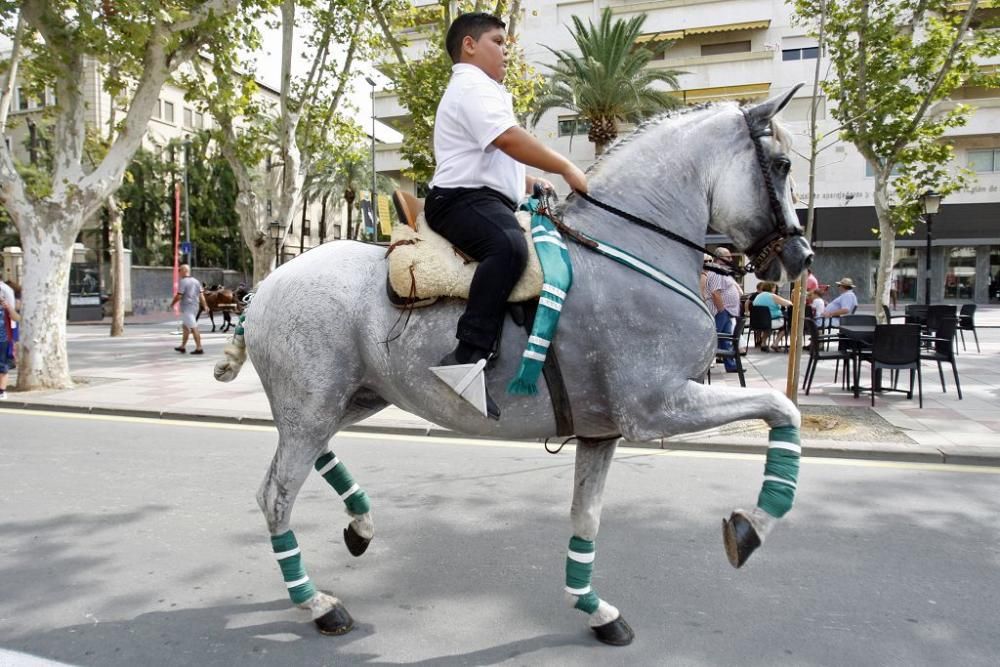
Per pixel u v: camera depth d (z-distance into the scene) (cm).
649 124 304
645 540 451
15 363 1236
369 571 404
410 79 1431
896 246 3275
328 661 304
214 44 1164
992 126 2972
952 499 535
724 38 3272
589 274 278
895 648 314
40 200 1026
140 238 4125
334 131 1752
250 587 381
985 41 1216
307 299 310
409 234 307
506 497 545
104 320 2848
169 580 390
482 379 272
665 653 310
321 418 313
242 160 1597
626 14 3288
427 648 315
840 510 509
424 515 502
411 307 290
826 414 831
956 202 3148
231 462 651
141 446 718
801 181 3009
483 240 277
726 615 347
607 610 320
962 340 1529
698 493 552
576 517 316
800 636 325
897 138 1300
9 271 2367
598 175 298
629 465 636
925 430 743
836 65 1301
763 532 257
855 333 1005
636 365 273
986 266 3291
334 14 1498
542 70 3275
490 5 1292
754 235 292
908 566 408
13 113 3400
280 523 325
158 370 1253
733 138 291
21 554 428
